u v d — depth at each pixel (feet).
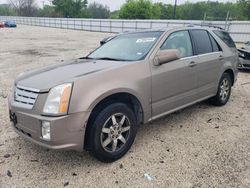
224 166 10.42
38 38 86.94
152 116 12.35
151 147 12.03
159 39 12.95
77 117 9.45
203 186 9.20
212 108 17.46
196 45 14.96
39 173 10.08
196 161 10.82
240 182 9.39
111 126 10.53
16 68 32.60
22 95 10.16
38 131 9.50
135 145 12.22
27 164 10.70
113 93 10.33
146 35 13.88
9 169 10.34
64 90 9.33
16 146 12.21
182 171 10.12
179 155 11.32
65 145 9.42
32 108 9.62
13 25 167.12
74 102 9.39
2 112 16.70
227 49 17.47
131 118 11.18
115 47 14.19
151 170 10.21
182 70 13.43
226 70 17.49
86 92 9.69
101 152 10.30
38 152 11.66
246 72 31.17
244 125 14.64
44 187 9.23
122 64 11.37
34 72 11.68
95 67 11.28
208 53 15.70
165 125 14.58
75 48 57.52
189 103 14.48
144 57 12.09
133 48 13.20
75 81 9.62
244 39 90.12
